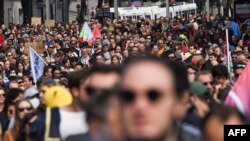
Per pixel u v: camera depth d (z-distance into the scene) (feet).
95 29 182.09
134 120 17.22
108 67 28.07
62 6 382.42
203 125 20.38
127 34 202.49
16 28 252.01
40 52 163.53
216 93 61.62
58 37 205.36
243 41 164.25
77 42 177.06
